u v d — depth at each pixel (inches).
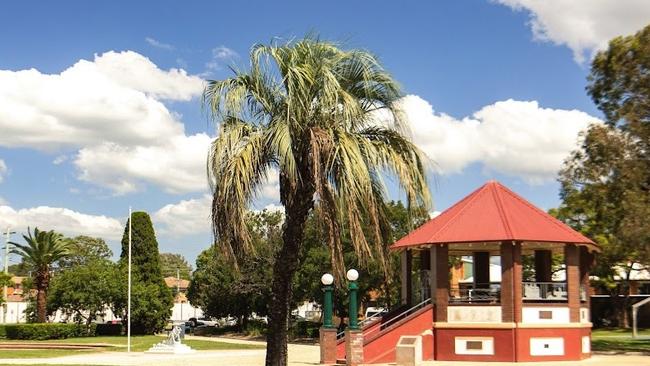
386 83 532.7
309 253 2114.9
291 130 508.4
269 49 525.7
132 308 2755.9
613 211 1561.3
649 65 1448.1
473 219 1246.9
